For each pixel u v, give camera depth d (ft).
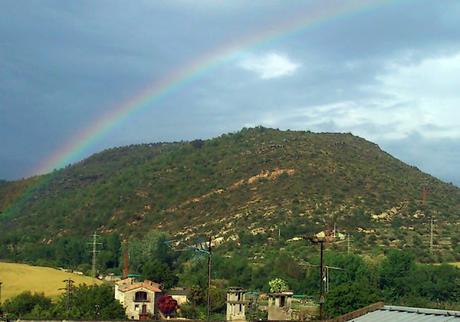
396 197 625.82
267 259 439.63
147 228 634.43
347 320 136.98
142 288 326.44
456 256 469.98
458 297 350.84
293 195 618.03
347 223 551.18
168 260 499.51
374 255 443.73
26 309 294.66
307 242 490.49
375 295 259.60
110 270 505.25
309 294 361.10
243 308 239.09
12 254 597.93
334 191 626.64
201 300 328.08
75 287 333.21
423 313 133.39
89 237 613.11
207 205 650.02
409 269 363.56
